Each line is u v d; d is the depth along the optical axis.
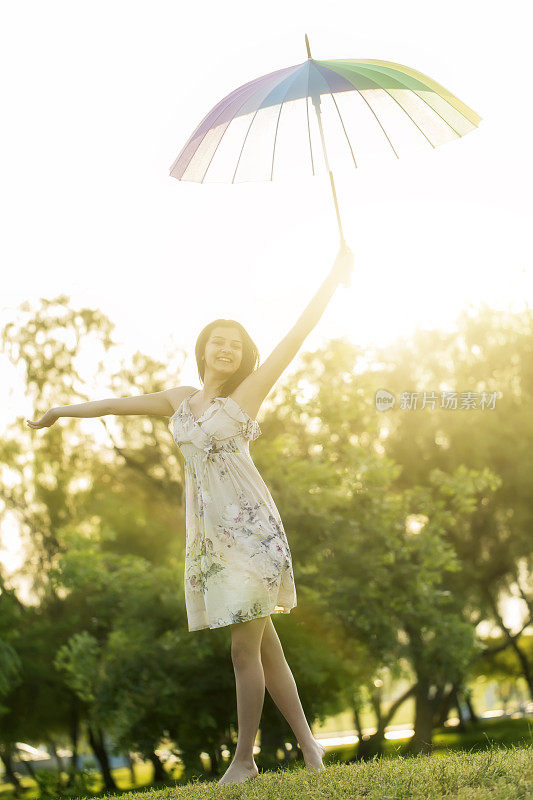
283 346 4.52
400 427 22.41
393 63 4.74
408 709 55.25
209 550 4.35
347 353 15.75
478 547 23.67
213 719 15.16
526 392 22.42
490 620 27.20
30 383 21.27
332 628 15.46
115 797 4.95
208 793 4.18
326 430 15.92
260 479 4.48
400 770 4.12
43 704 22.23
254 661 4.39
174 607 15.63
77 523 23.95
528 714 41.38
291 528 15.00
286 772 4.52
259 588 4.25
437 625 15.92
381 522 15.36
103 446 23.06
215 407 4.45
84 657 16.42
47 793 21.11
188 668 15.45
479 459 21.50
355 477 15.26
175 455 23.03
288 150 4.58
